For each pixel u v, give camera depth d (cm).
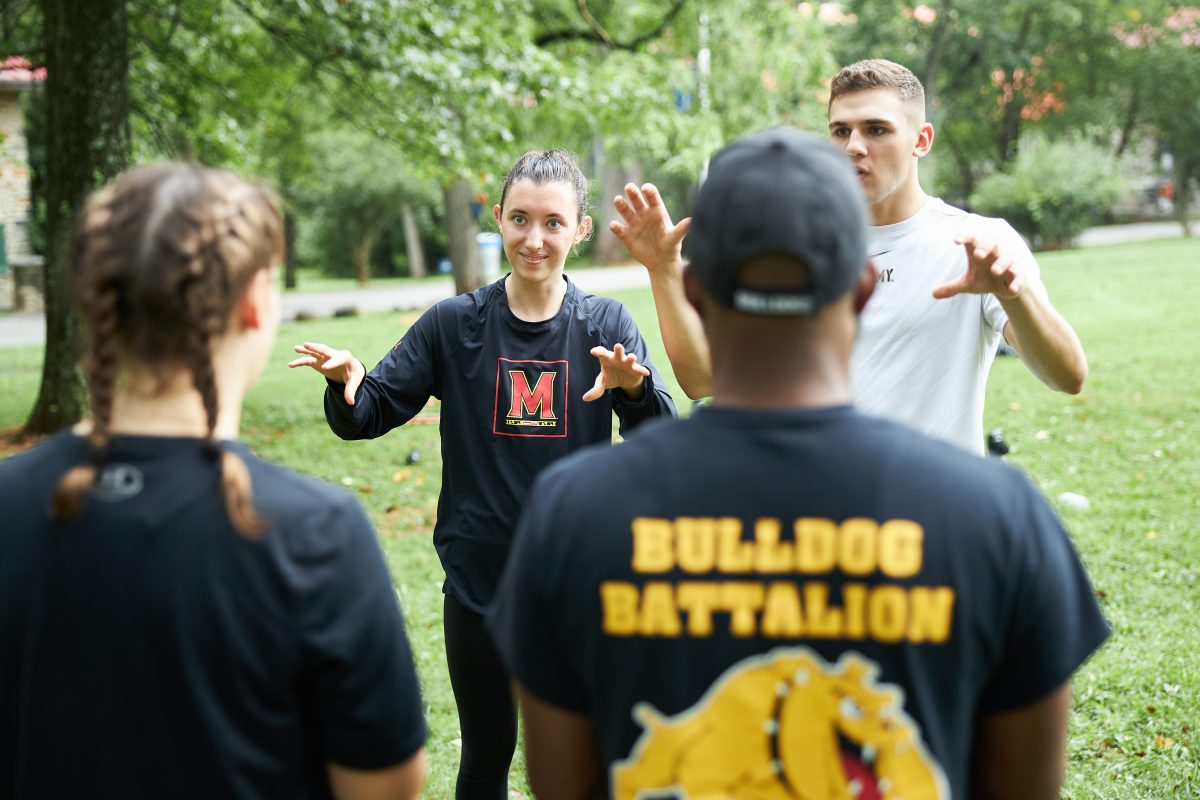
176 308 137
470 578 291
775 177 131
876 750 129
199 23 1140
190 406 144
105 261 138
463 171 1043
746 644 131
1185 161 3469
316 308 2484
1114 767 380
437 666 482
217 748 135
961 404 277
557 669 141
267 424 1059
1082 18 3353
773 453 134
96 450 136
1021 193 2905
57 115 949
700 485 134
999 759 141
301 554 140
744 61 1694
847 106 277
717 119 1636
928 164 3494
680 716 132
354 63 1044
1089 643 138
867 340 279
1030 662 135
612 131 1374
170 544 136
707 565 132
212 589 135
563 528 137
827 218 130
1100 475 781
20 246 2653
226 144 1167
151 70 1161
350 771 145
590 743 144
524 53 1070
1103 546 621
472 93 1027
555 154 300
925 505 132
